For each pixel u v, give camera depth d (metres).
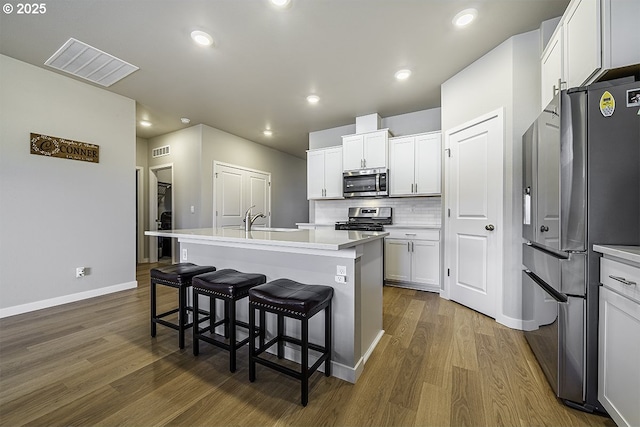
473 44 2.41
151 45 2.40
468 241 2.75
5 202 2.52
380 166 3.91
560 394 1.35
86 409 1.33
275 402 1.39
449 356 1.83
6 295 2.52
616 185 1.26
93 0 1.88
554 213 1.41
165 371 1.66
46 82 2.76
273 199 6.25
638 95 1.23
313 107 3.82
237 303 2.11
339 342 1.63
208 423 1.25
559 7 1.98
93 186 3.12
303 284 1.69
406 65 2.74
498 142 2.40
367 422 1.26
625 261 1.09
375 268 2.02
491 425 1.23
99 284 3.17
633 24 1.39
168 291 3.36
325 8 1.99
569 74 1.73
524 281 2.19
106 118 3.24
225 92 3.35
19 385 1.51
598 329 1.27
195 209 4.59
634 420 1.04
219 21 2.11
